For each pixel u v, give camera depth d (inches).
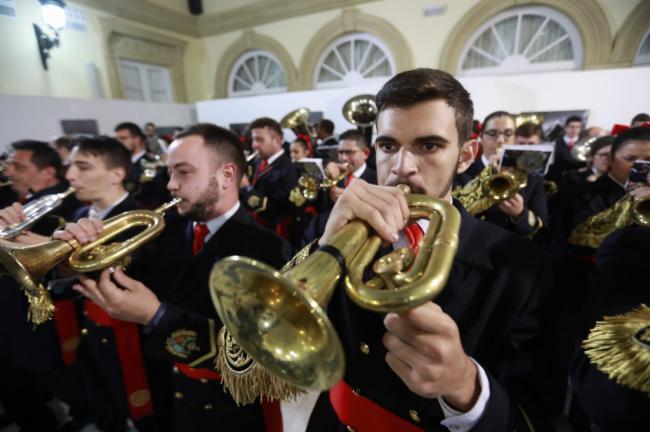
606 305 25.1
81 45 232.4
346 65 285.6
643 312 21.7
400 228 20.2
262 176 130.0
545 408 26.2
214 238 43.6
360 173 102.2
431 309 17.6
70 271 48.0
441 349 17.0
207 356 36.2
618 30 202.5
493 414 20.7
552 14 218.5
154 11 283.0
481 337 28.0
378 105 28.8
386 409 28.1
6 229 46.6
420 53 251.4
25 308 56.8
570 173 115.3
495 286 27.6
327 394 39.8
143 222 41.4
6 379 62.5
